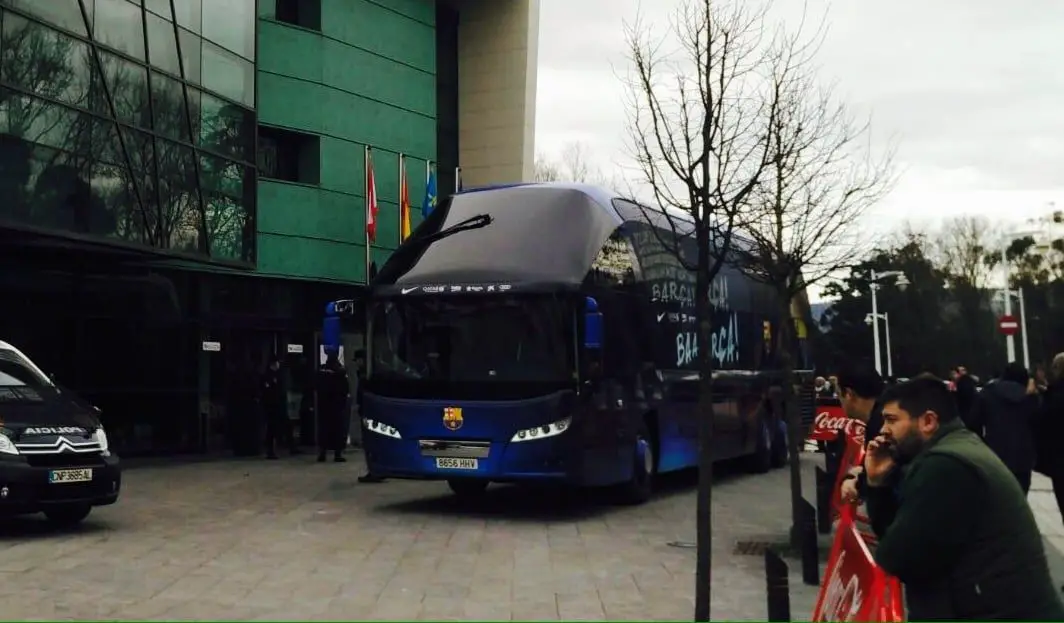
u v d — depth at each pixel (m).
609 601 8.29
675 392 15.54
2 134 14.02
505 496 15.41
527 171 30.31
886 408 4.43
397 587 8.74
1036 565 3.93
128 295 20.08
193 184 18.69
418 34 27.16
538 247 13.09
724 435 17.56
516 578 9.20
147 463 19.75
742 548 10.88
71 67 15.48
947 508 3.89
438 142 30.09
